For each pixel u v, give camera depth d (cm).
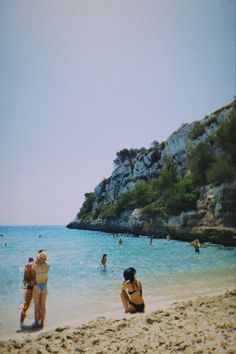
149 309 830
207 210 4078
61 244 4066
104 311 856
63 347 538
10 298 1065
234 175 4078
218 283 1250
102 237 5625
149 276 1442
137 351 509
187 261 2069
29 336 629
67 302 971
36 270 735
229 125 4538
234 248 3102
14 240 5144
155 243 3878
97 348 529
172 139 6494
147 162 7331
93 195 10719
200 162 4756
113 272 1675
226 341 541
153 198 5834
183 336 576
